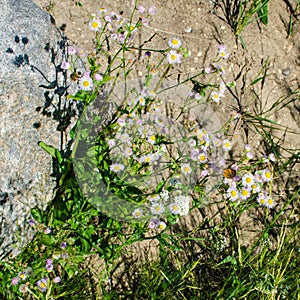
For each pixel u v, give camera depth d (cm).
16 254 65
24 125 64
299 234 84
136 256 76
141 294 72
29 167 65
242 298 71
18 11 65
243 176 70
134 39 87
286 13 99
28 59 64
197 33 92
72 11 85
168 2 92
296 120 93
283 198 87
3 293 62
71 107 72
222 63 91
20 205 64
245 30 95
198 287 73
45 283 60
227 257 72
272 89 93
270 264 72
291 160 89
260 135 90
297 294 72
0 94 60
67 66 62
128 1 89
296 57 97
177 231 79
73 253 66
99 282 66
